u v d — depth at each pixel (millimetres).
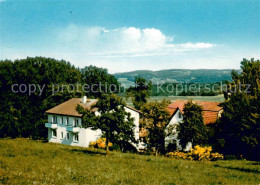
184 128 36125
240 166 25484
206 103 53156
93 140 46531
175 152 35938
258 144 33219
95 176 15180
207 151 34406
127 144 44000
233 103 36594
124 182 14062
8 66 61219
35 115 61750
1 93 61156
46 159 21641
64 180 13594
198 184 14984
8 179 13281
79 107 27219
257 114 32094
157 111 34594
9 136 67750
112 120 26047
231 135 36688
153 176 16438
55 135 54688
